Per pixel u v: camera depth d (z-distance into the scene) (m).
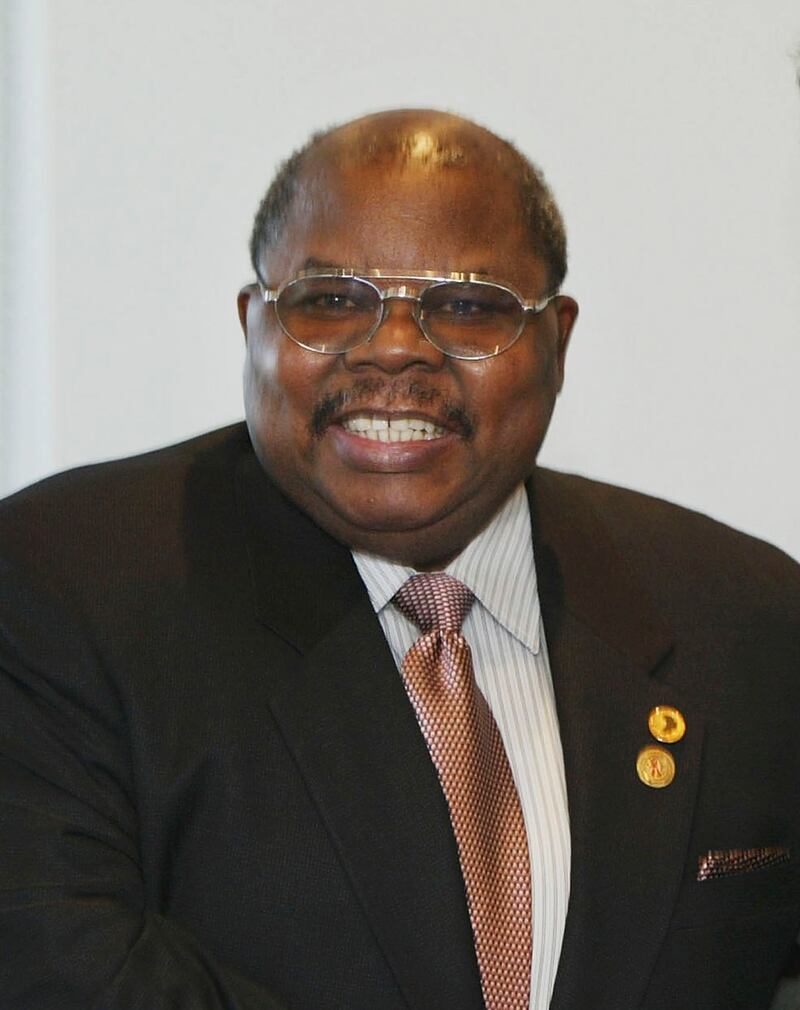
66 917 2.75
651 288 4.64
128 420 4.52
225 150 4.54
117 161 4.50
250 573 3.11
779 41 4.63
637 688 3.19
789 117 4.63
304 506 3.10
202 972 2.77
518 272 3.00
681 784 3.12
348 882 2.90
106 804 2.92
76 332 4.49
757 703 3.27
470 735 3.02
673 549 3.47
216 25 4.52
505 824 3.00
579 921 2.96
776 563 3.54
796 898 3.25
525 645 3.21
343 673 3.02
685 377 4.66
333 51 4.57
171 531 3.15
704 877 3.11
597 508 3.54
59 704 2.94
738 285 4.65
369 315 2.94
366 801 2.93
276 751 2.96
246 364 3.17
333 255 2.95
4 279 4.51
